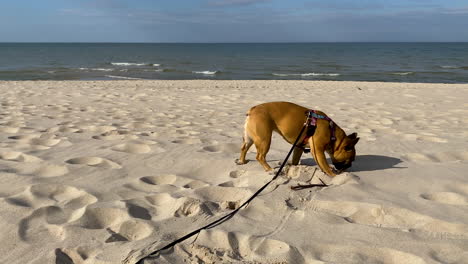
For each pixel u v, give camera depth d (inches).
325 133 163.2
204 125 293.6
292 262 102.3
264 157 171.6
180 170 177.5
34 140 229.1
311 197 142.9
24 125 279.9
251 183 160.1
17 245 109.3
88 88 603.5
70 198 144.9
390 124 311.3
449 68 1754.4
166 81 847.7
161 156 195.9
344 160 166.7
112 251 106.7
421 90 612.7
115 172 172.4
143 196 144.6
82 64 1966.0
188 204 136.0
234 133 259.8
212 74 1477.6
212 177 172.4
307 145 171.0
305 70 1685.5
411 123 315.6
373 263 103.5
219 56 3080.7
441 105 433.7
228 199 147.6
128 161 188.2
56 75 1290.6
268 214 131.0
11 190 149.4
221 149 215.5
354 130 279.7
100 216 129.1
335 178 161.8
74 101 438.9
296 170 170.1
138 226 122.5
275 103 171.0
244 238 114.2
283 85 753.6
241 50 4894.2
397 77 1343.5
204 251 107.1
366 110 392.8
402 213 128.6
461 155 204.1
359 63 2177.7
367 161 190.1
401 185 155.6
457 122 320.5
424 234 115.6
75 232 116.5
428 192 148.1
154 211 134.8
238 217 127.9
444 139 239.8
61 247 108.2
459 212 128.4
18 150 203.5
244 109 393.1
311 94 543.2
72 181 159.3
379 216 129.4
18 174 165.6
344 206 136.3
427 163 185.8
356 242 111.1
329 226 121.1
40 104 404.5
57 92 528.4
